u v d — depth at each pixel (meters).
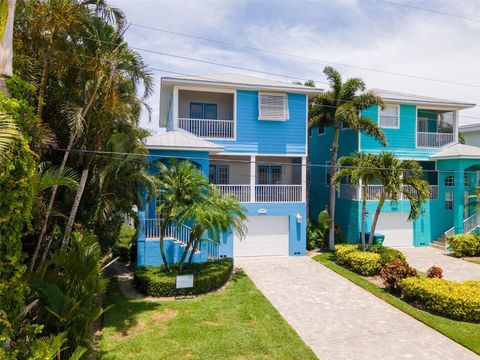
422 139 22.39
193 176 12.48
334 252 18.38
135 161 11.64
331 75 19.12
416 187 14.84
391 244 21.08
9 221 5.55
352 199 21.02
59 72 9.61
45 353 5.64
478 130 27.95
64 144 10.67
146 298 11.48
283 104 18.41
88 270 7.51
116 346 8.04
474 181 22.59
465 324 9.55
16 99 6.21
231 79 19.08
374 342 8.59
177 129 17.25
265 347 8.12
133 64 10.20
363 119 18.06
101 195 10.95
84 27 9.56
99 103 9.96
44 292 6.76
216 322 9.52
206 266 13.78
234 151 18.06
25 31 8.62
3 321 5.16
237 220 13.52
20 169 5.61
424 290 10.75
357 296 11.97
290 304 11.13
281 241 18.44
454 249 18.66
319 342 8.56
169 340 8.40
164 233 14.23
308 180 25.73
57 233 10.11
